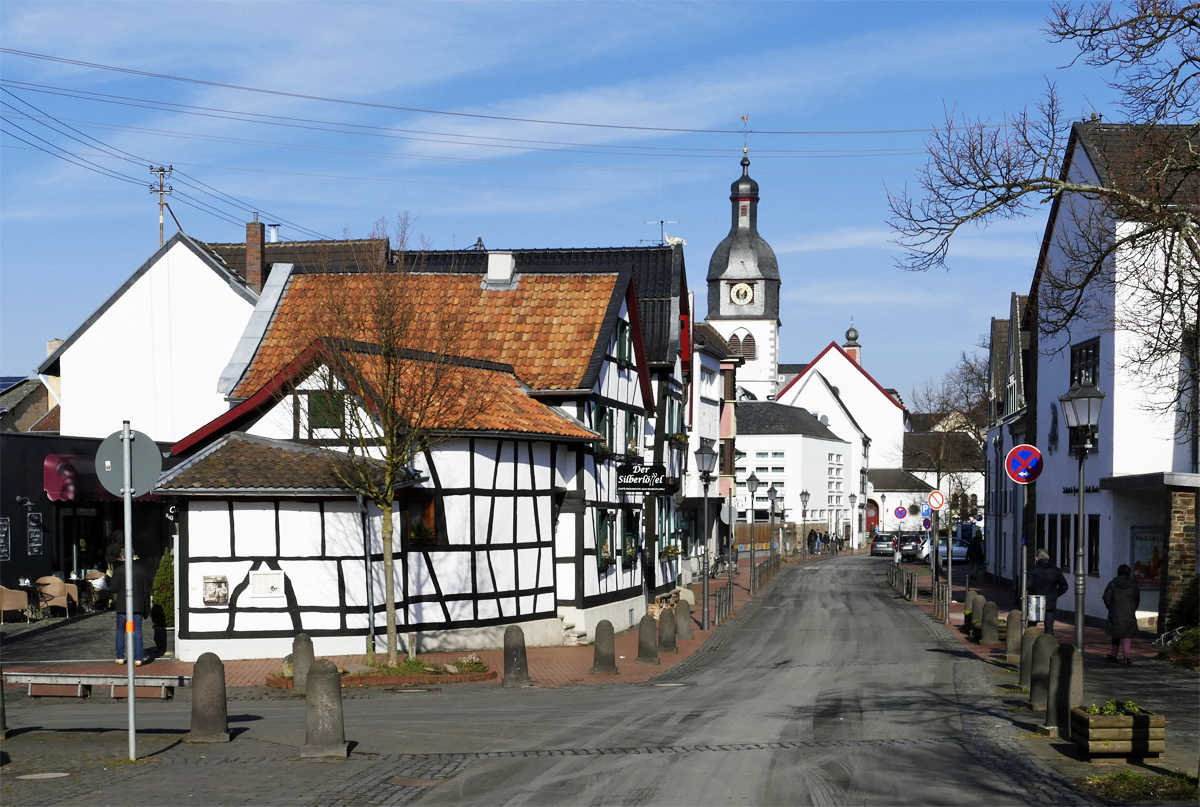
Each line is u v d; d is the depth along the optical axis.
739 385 90.31
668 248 38.28
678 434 38.22
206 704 12.80
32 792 10.19
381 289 19.12
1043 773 11.06
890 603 38.19
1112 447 27.73
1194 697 16.30
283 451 20.89
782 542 71.19
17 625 24.47
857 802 9.91
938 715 15.02
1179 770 11.12
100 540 29.70
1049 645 15.45
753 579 42.47
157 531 31.03
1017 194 15.99
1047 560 22.64
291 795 10.12
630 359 31.38
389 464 18.66
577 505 26.12
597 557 27.25
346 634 20.56
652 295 37.25
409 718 14.84
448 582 22.59
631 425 31.50
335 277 23.30
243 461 20.45
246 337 27.95
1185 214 16.11
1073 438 30.91
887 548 75.31
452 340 19.94
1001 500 47.03
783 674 20.39
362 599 20.70
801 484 82.69
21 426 55.16
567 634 25.36
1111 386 27.86
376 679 18.56
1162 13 15.20
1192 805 9.73
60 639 22.77
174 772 11.13
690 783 10.68
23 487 26.58
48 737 13.20
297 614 20.48
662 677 20.25
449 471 22.73
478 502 23.23
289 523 20.55
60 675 15.55
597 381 27.17
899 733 13.59
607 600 28.36
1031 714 15.02
